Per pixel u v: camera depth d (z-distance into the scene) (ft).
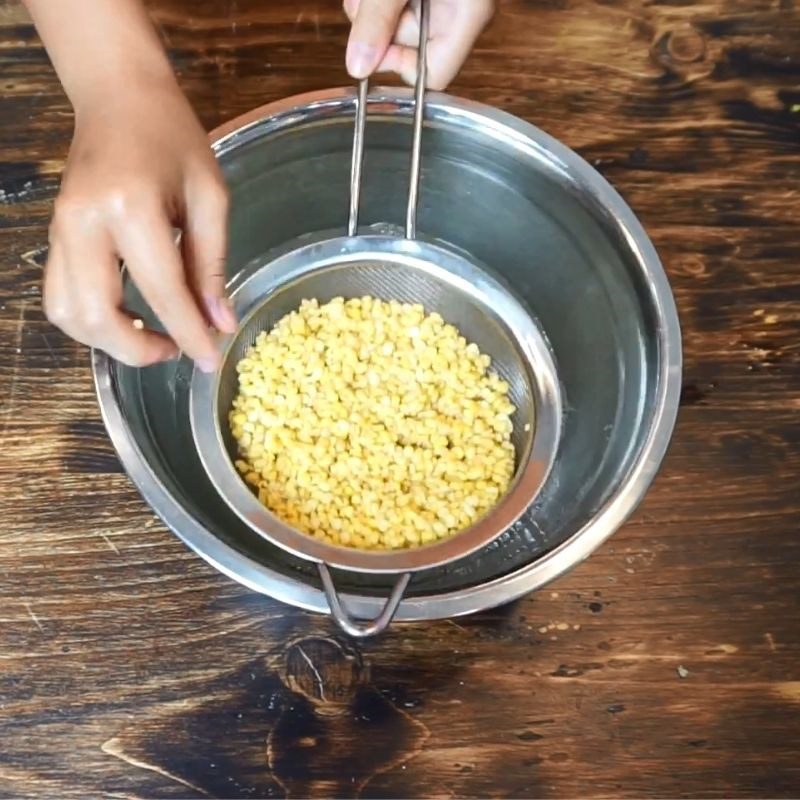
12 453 2.30
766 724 2.24
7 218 2.43
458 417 2.44
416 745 2.20
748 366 2.43
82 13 2.04
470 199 2.45
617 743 2.22
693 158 2.56
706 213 2.53
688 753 2.22
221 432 2.31
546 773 2.20
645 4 2.65
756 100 2.61
